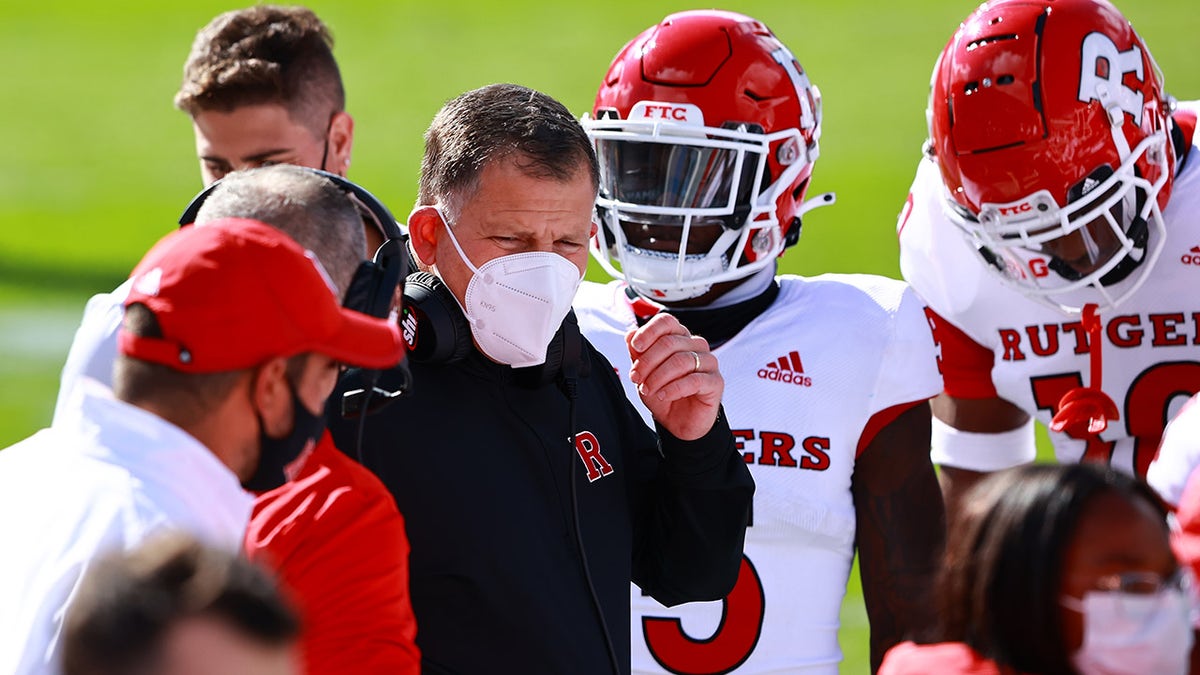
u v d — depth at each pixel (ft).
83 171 136.56
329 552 20.35
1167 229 33.09
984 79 30.91
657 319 24.63
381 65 171.01
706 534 25.34
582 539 24.30
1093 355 32.96
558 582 23.77
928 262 36.11
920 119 139.54
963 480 36.94
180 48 187.93
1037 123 30.40
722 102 29.89
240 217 21.85
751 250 30.91
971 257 35.17
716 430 25.30
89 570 14.05
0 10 214.69
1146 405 33.78
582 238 24.90
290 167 23.36
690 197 29.86
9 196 128.26
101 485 18.90
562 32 183.11
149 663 13.09
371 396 22.94
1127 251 31.45
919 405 30.78
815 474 30.19
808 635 30.30
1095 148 30.53
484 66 167.94
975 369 36.42
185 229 21.09
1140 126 30.94
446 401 24.14
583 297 32.86
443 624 23.34
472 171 24.21
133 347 19.29
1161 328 33.35
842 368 30.55
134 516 18.58
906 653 20.61
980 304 35.40
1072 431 34.86
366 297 22.57
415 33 186.29
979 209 31.65
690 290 30.71
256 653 13.48
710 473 25.16
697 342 24.71
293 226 21.98
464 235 24.43
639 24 185.06
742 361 30.86
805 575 30.22
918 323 31.19
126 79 172.55
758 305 31.45
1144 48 31.96
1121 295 33.35
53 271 106.93
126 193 128.88
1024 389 35.24
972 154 31.19
